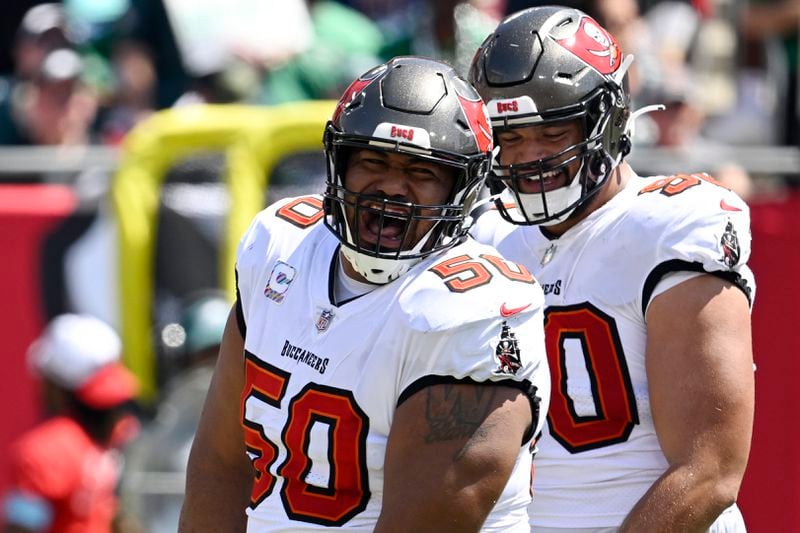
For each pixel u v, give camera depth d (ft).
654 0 80.64
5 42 82.64
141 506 55.77
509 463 28.55
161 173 59.98
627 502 33.68
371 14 85.10
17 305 60.85
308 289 30.48
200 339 57.36
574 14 34.45
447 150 29.17
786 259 59.72
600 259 33.68
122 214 59.41
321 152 60.64
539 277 34.63
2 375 60.90
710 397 31.91
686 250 32.45
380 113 29.25
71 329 57.16
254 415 30.60
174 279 59.67
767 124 73.15
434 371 28.60
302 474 29.89
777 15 72.54
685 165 61.67
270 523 30.32
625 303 33.24
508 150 33.71
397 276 29.66
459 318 28.53
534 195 33.55
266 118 60.39
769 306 59.82
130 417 58.18
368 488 29.48
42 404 58.95
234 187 59.72
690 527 31.68
